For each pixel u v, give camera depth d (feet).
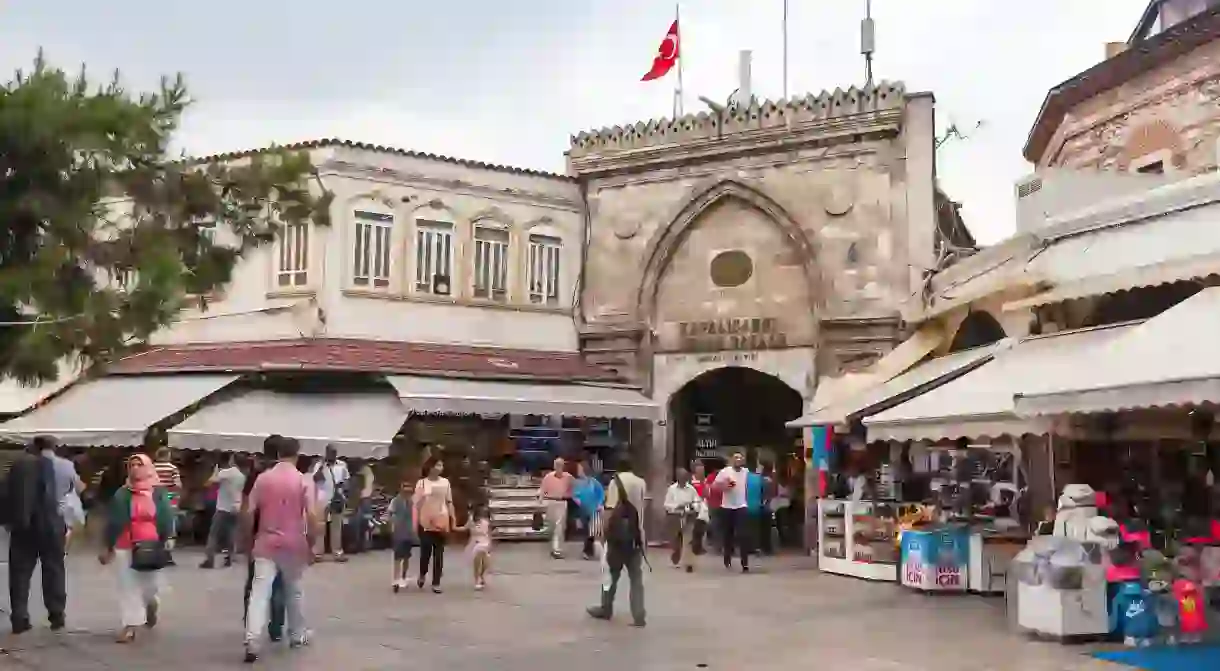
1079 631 37.27
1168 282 48.29
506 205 83.46
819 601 48.06
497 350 82.02
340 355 73.82
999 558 50.37
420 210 80.18
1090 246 55.26
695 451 85.66
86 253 35.76
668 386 81.46
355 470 70.85
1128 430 52.70
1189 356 34.19
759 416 89.81
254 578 33.83
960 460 69.92
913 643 37.50
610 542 41.32
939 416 46.75
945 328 68.80
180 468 73.82
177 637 37.37
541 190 84.64
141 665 32.63
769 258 79.36
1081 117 72.13
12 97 32.68
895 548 54.03
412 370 73.46
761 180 79.25
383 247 78.69
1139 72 65.87
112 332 35.35
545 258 84.74
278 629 36.81
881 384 65.82
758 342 78.95
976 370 51.19
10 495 37.09
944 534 50.78
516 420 79.25
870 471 69.10
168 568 56.85
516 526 74.90
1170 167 63.62
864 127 75.77
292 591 35.32
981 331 68.44
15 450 78.59
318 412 71.41
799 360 77.77
